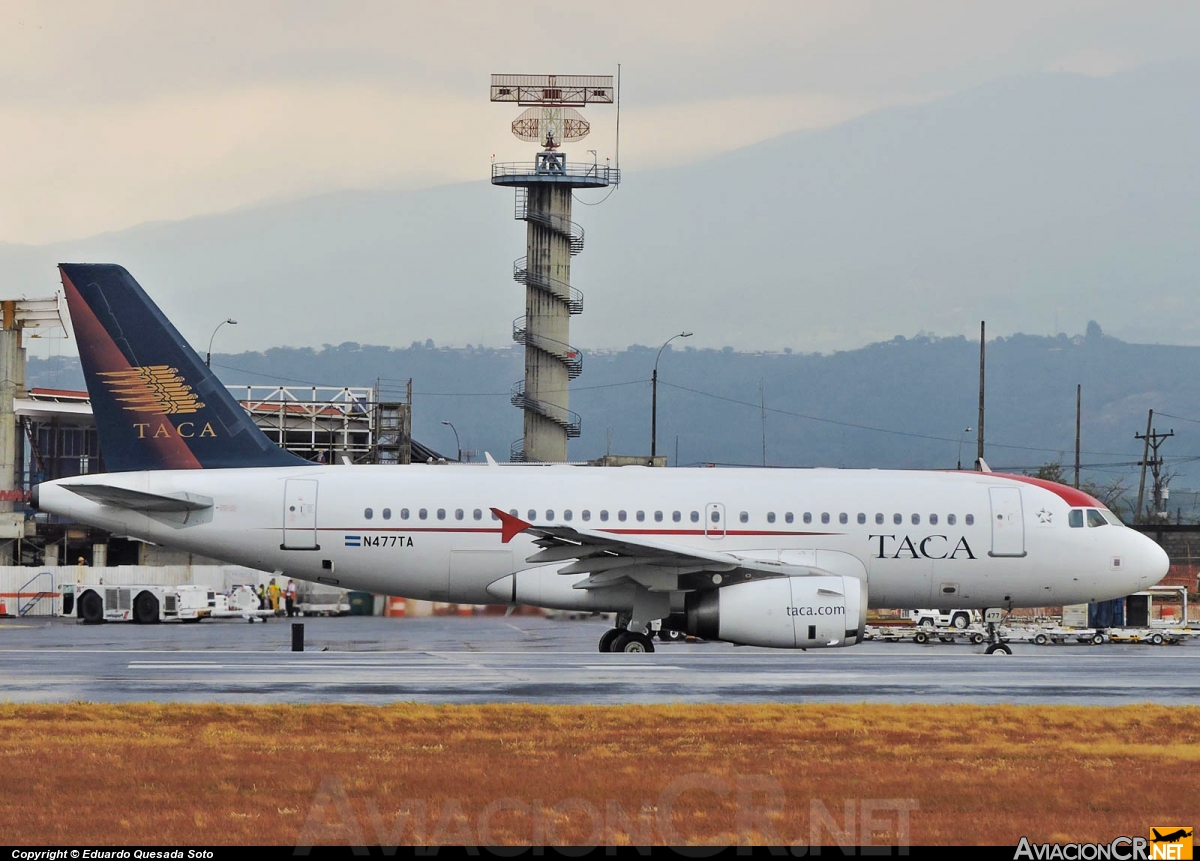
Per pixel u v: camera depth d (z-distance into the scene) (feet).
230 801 217.36
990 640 499.92
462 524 456.45
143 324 467.52
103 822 205.57
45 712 289.74
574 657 430.61
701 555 428.97
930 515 467.11
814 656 446.60
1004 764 249.75
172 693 326.03
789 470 481.05
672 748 260.83
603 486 463.83
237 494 457.68
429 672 375.66
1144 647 593.01
